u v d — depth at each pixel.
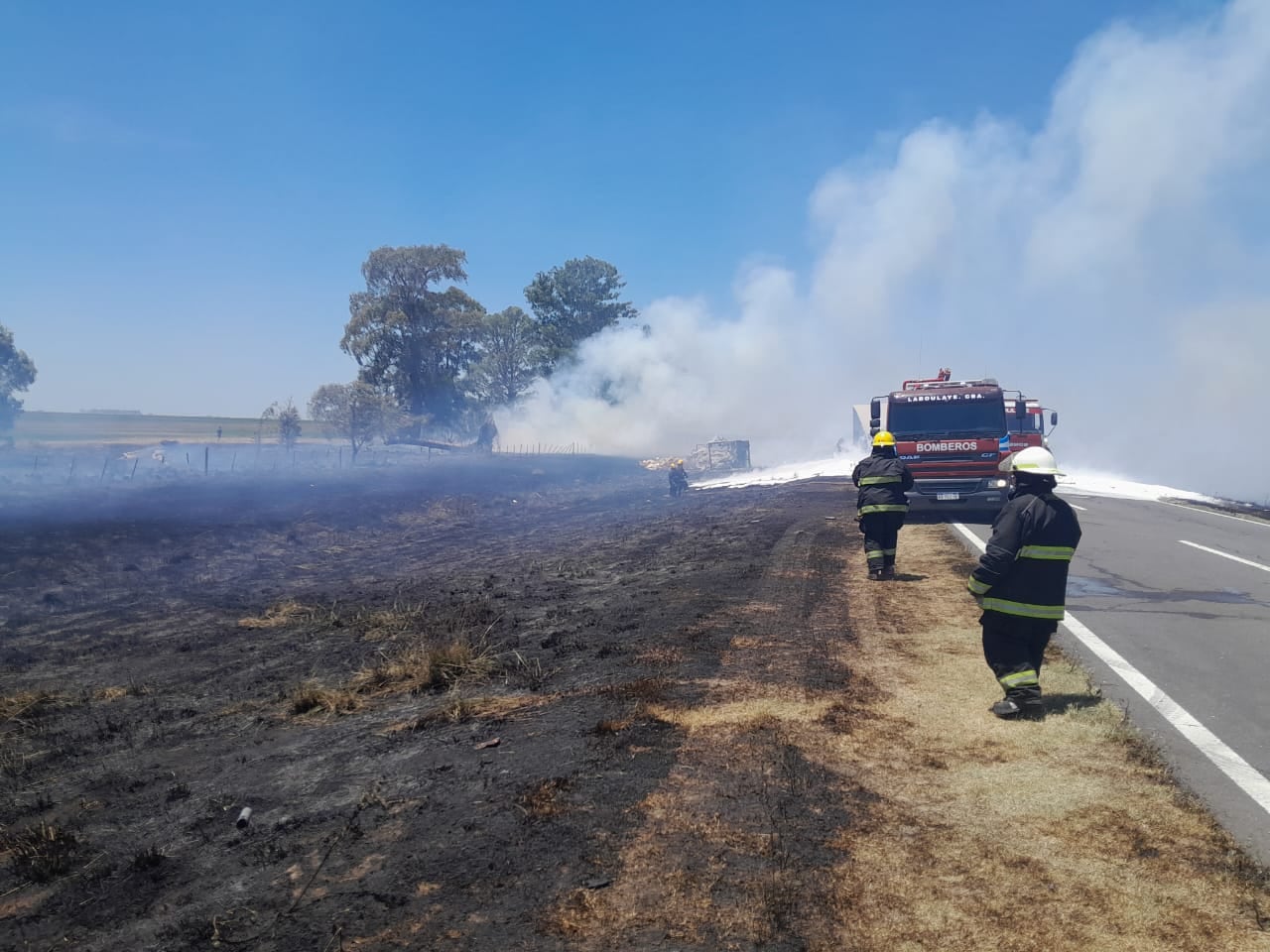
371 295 72.25
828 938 3.54
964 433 18.69
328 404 55.84
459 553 20.62
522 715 6.57
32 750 7.23
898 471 11.33
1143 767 5.28
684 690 6.73
